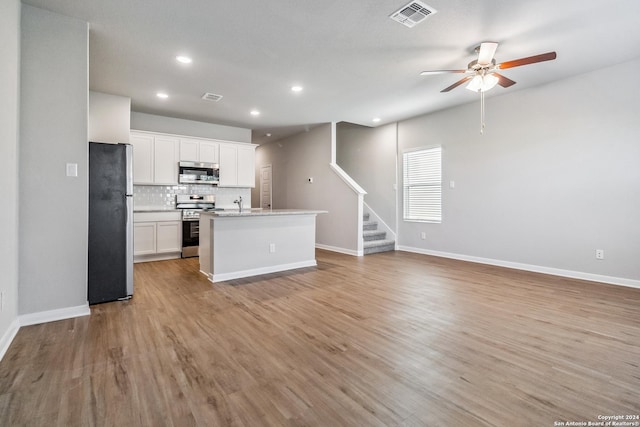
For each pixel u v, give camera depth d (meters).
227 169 6.39
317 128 6.94
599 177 4.00
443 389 1.75
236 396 1.69
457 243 5.60
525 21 2.85
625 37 3.14
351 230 6.15
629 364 2.02
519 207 4.76
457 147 5.53
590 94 4.04
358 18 2.81
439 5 2.62
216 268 4.09
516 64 3.05
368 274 4.48
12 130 2.31
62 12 2.70
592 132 4.04
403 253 6.22
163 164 5.67
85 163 2.85
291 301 3.28
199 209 6.16
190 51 3.42
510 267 4.88
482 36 3.11
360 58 3.59
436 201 5.94
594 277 4.07
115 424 1.47
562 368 1.97
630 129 3.75
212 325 2.65
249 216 4.28
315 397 1.68
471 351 2.20
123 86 4.40
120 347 2.25
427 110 5.70
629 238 3.79
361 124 6.83
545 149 4.46
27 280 2.61
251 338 2.41
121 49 3.36
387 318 2.81
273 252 4.63
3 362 2.03
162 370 1.94
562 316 2.85
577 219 4.20
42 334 2.44
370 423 1.48
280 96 4.85
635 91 3.70
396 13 2.73
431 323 2.70
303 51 3.43
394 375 1.90
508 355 2.14
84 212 2.85
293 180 7.77
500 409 1.58
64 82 2.75
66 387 1.76
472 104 5.29
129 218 3.33
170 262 5.34
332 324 2.68
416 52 3.46
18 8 2.45
